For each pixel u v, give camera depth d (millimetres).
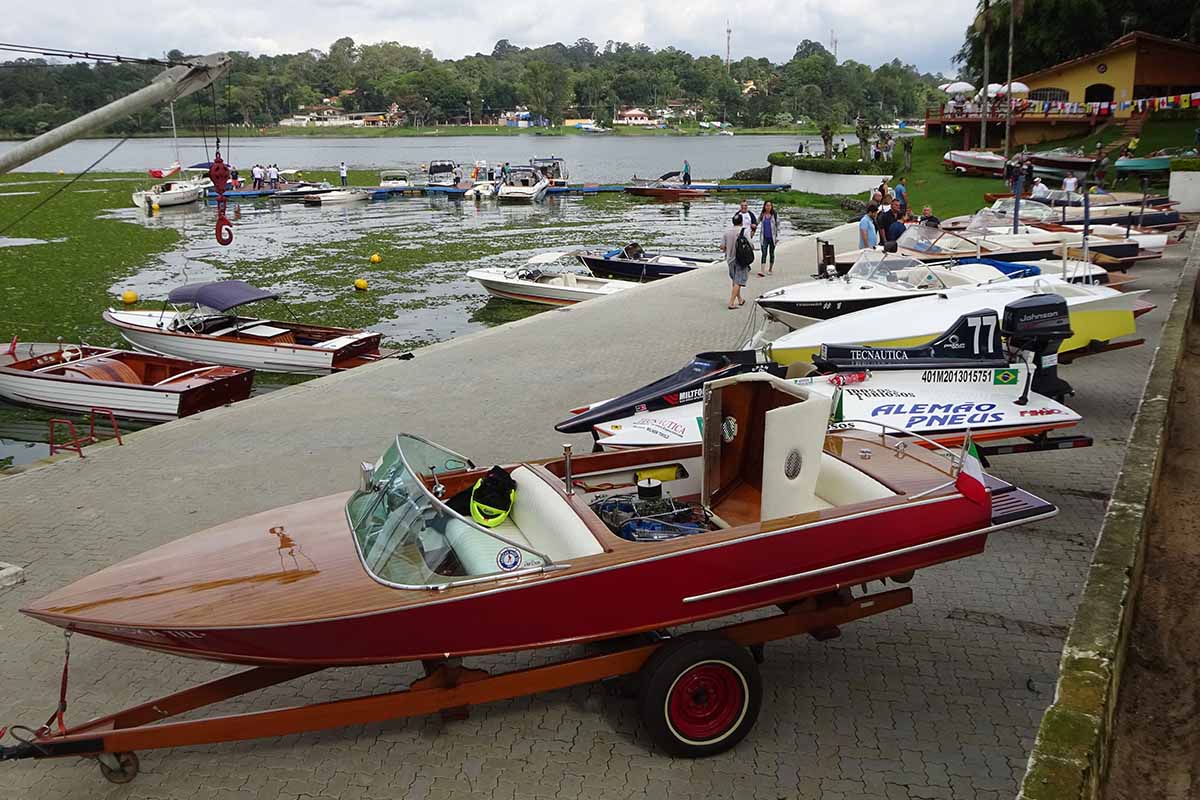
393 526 4766
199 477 9273
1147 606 5867
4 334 18422
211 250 32500
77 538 7785
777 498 5164
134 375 14633
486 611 4352
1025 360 7844
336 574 4609
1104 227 20547
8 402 14359
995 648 5715
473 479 5637
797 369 7910
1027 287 11172
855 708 5137
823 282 14320
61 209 48406
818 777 4547
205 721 4371
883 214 19859
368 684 5559
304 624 4215
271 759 4832
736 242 17312
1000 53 53594
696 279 21359
